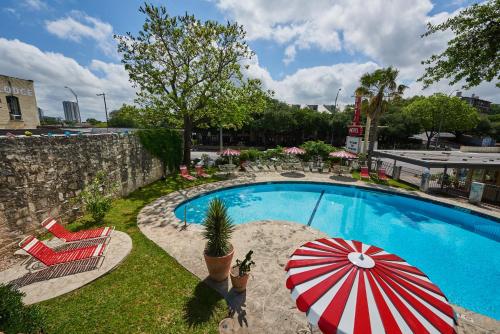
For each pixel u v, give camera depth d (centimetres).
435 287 321
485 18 664
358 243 430
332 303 288
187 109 1834
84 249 636
